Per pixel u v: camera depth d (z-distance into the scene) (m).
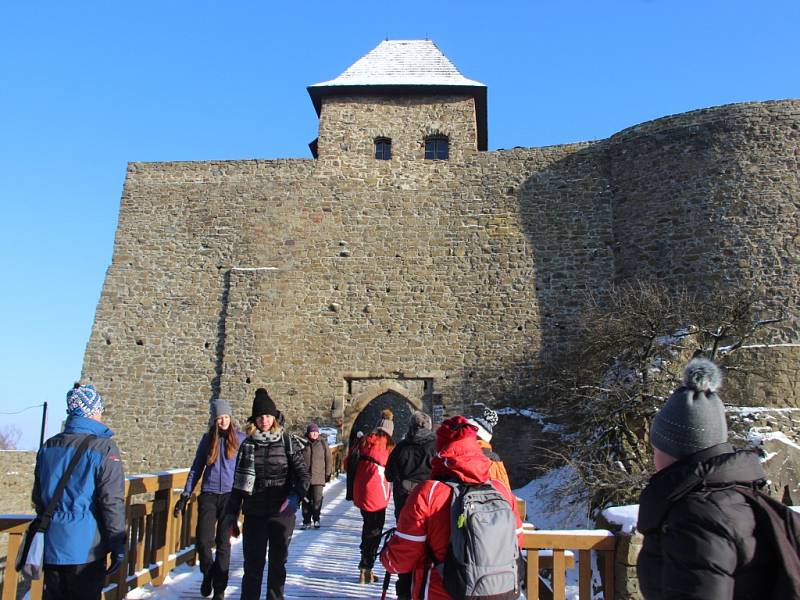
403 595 5.69
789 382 17.45
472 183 22.72
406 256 22.27
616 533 5.18
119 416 21.61
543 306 21.33
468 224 22.36
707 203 20.05
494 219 22.27
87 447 4.84
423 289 21.94
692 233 20.08
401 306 21.86
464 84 23.73
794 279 18.88
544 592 5.99
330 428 20.91
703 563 2.75
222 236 22.91
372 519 7.77
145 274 22.75
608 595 5.09
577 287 21.27
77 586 4.69
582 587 5.10
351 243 22.52
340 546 10.04
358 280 22.19
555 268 21.55
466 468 3.96
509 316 21.39
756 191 19.66
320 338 21.81
